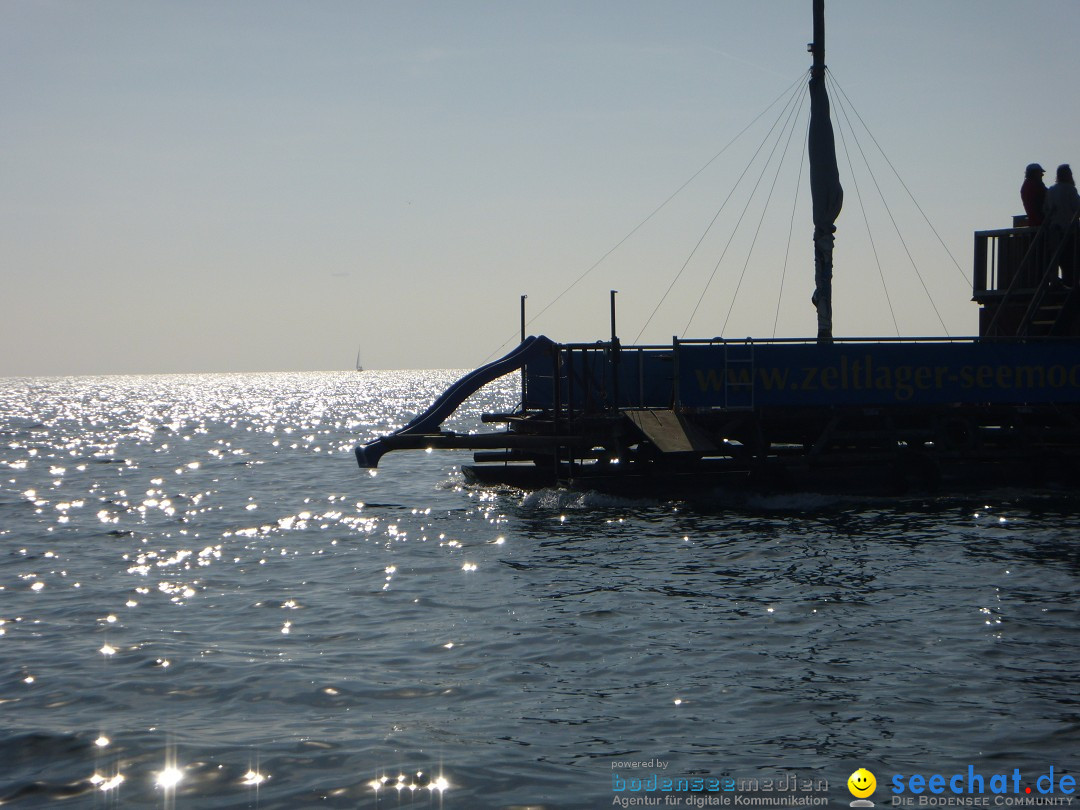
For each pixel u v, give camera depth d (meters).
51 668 12.98
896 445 27.56
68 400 163.12
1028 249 29.52
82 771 9.71
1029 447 28.48
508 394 155.12
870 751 9.82
